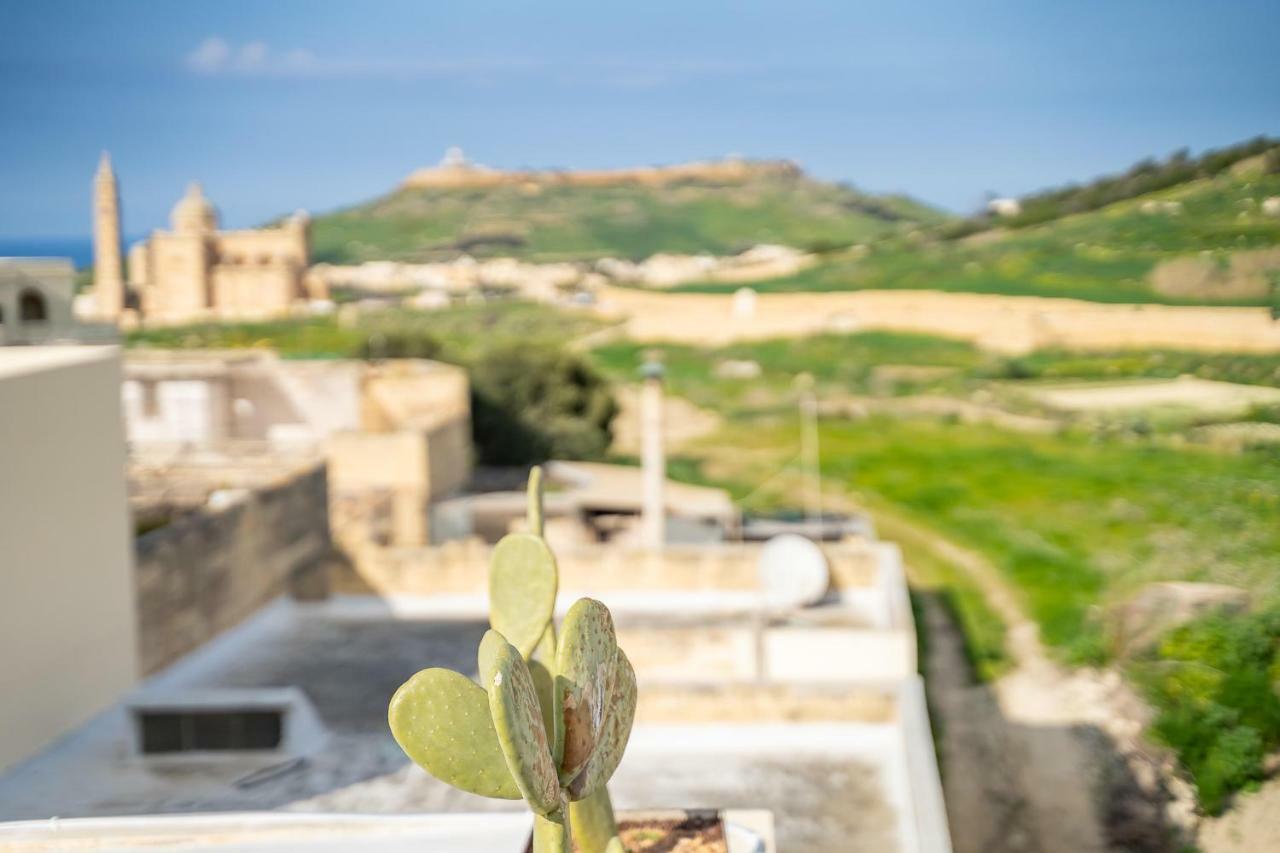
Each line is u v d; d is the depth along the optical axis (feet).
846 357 204.44
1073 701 71.26
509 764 12.21
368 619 44.60
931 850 22.54
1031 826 57.41
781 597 43.21
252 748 30.94
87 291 294.46
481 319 294.05
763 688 31.01
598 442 140.26
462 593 45.39
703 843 20.67
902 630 37.09
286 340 235.81
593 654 14.61
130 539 36.70
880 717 31.01
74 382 33.63
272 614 44.93
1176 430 118.62
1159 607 75.87
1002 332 186.50
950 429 156.97
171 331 254.27
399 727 13.29
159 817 20.99
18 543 30.83
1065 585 96.73
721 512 89.66
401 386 102.89
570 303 316.40
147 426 100.94
